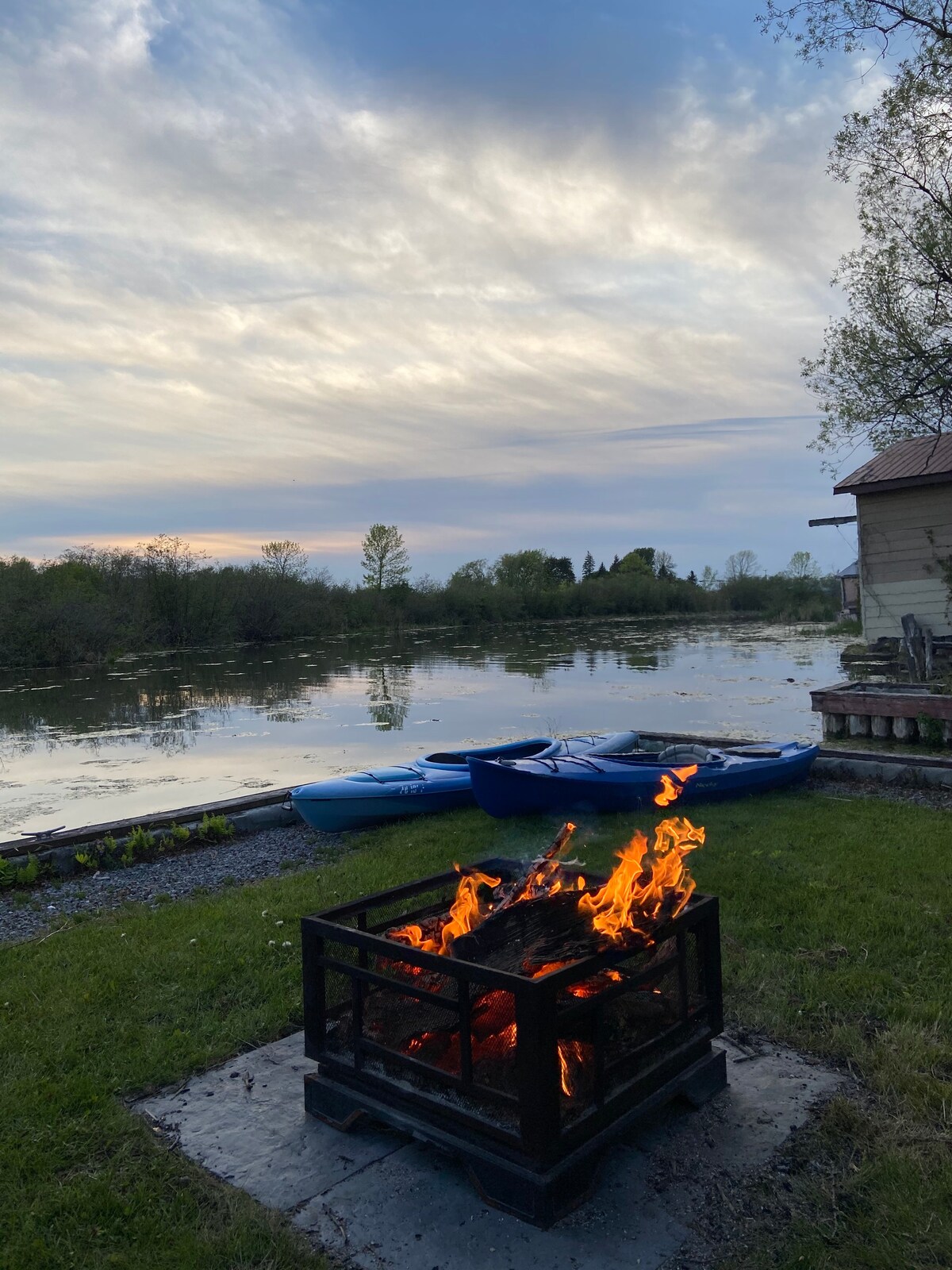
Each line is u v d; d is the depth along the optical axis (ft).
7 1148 10.93
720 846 23.13
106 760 48.03
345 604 174.81
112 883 23.53
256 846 27.04
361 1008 10.96
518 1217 9.33
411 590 192.54
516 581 230.07
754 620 201.05
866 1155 10.17
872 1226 9.07
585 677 81.51
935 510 56.34
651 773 27.35
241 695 79.82
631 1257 8.77
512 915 11.00
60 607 117.08
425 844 25.43
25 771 45.75
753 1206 9.45
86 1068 12.82
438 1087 10.23
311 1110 11.48
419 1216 9.46
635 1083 10.23
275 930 18.20
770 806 27.63
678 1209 9.43
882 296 47.96
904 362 47.75
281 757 47.06
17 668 114.32
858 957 15.61
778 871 20.67
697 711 55.98
